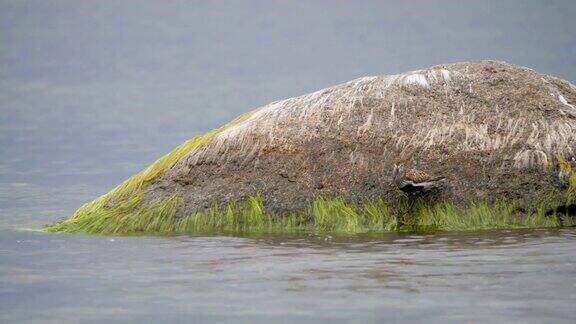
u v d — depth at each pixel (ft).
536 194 232.32
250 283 182.91
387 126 236.02
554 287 175.42
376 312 162.91
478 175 232.94
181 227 233.35
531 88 242.78
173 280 186.70
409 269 190.90
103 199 245.65
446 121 236.84
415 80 242.78
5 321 163.43
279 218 231.71
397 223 230.27
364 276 185.98
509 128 236.63
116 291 179.93
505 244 212.02
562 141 235.61
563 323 155.22
